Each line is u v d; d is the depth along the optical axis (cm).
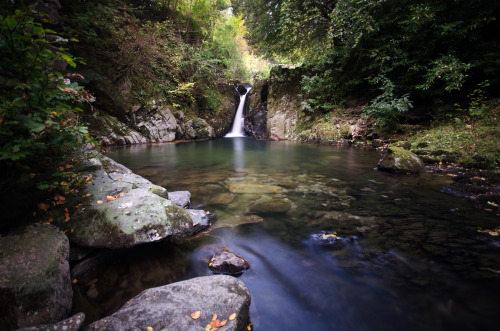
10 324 117
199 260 206
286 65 1482
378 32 984
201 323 128
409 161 502
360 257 204
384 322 142
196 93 1343
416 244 220
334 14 923
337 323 144
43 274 139
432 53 818
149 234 203
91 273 184
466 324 138
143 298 142
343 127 1073
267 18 1314
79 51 845
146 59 1049
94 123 859
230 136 1567
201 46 1338
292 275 187
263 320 147
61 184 227
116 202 225
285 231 254
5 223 186
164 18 1267
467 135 600
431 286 167
